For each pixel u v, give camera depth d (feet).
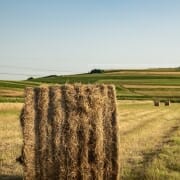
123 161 51.26
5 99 189.67
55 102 38.63
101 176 38.45
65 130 37.83
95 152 38.06
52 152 37.70
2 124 91.76
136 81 398.01
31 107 38.65
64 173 37.55
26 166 37.70
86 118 38.24
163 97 297.33
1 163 49.52
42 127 38.09
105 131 38.73
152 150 59.82
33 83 322.14
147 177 41.91
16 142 65.26
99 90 39.32
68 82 41.45
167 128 94.27
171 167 47.29
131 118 119.24
